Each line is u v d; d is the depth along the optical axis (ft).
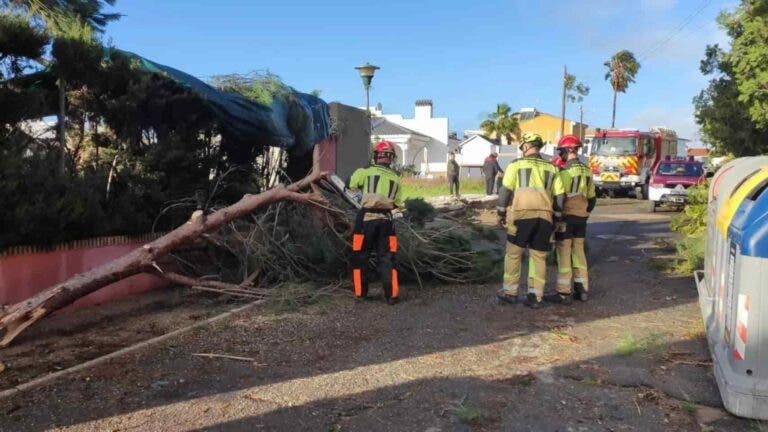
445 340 19.21
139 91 23.86
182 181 27.27
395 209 24.18
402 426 13.35
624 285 27.14
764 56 35.65
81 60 22.08
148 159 25.49
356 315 22.03
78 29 22.29
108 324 20.44
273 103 28.91
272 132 29.25
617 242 41.16
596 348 18.42
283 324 20.75
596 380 15.90
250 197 23.35
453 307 23.24
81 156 25.94
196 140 28.30
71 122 26.08
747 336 13.39
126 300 23.25
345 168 42.27
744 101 37.52
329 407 14.26
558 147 27.53
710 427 13.26
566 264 23.85
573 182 23.81
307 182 25.88
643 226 51.49
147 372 16.25
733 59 37.50
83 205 21.42
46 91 22.95
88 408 14.03
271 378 15.97
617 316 21.97
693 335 19.53
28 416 13.56
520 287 26.94
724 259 15.84
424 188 100.58
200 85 25.96
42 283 20.53
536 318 21.77
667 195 65.82
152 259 20.44
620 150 88.74
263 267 25.30
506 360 17.43
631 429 13.24
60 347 18.11
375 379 15.94
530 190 22.81
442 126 189.37
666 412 14.05
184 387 15.33
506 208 23.54
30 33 20.34
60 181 21.30
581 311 22.74
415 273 26.37
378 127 169.37
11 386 15.15
